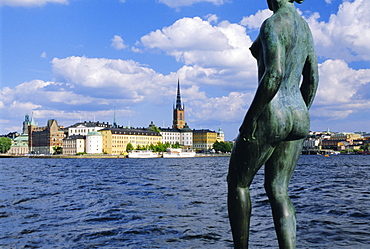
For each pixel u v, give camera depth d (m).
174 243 11.89
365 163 92.94
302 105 4.30
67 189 29.72
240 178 4.38
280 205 4.39
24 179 43.59
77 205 20.23
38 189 29.94
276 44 4.00
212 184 32.81
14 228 14.40
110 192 26.78
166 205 19.62
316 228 12.96
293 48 4.18
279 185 4.46
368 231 12.47
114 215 16.91
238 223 4.48
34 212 18.00
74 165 101.56
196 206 19.03
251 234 12.27
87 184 34.88
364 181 32.34
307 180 33.84
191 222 14.95
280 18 4.12
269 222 14.09
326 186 27.53
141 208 18.80
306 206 17.59
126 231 13.62
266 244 10.98
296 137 4.28
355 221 14.04
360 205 17.72
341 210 16.34
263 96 3.95
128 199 22.42
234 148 4.39
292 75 4.29
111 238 12.70
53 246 11.84
